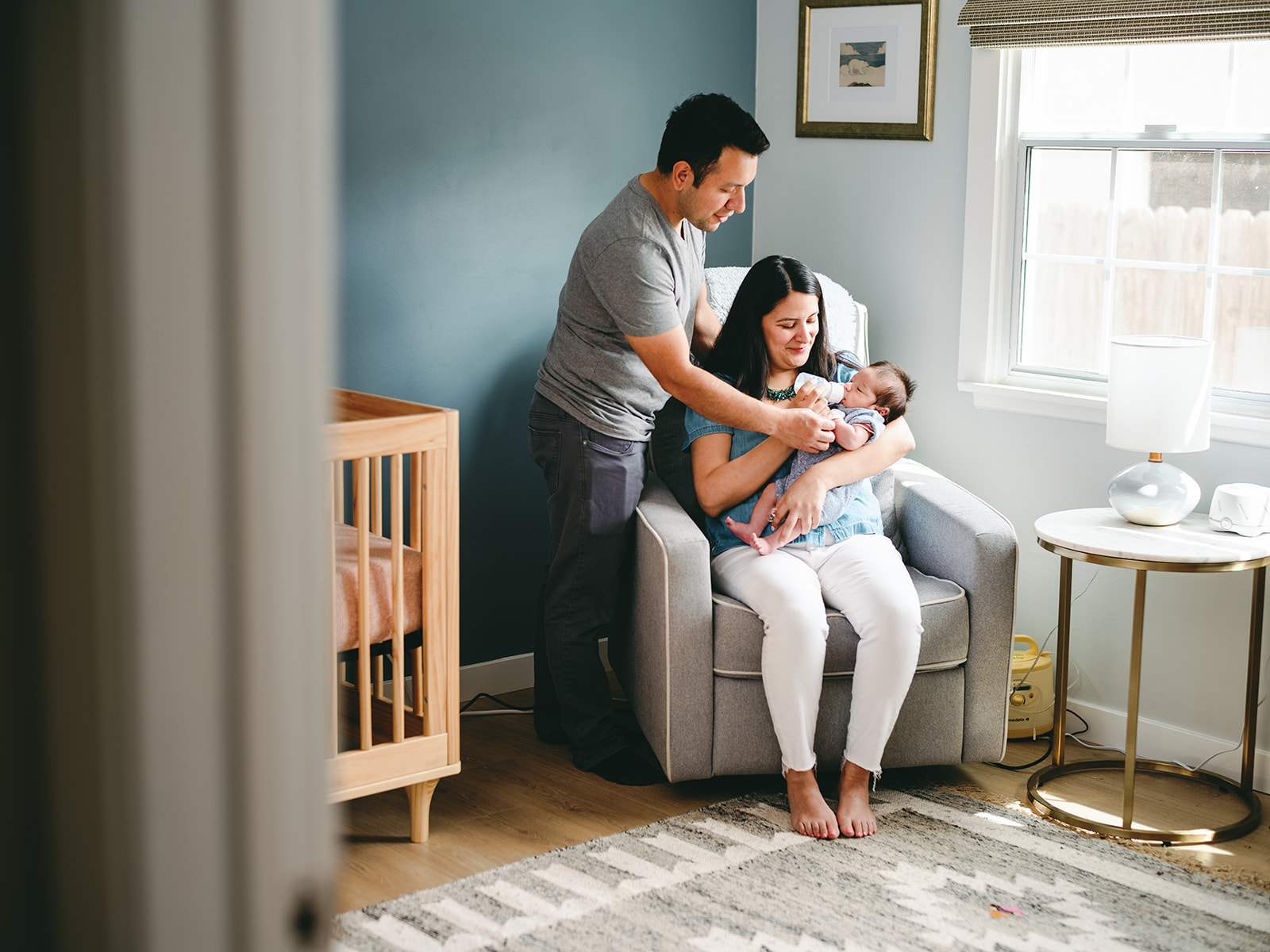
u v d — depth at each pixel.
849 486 2.63
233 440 0.36
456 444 2.28
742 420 2.51
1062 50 2.92
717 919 2.06
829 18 3.33
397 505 2.23
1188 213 2.74
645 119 3.34
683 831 2.41
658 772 2.69
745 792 2.62
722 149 2.33
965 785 2.67
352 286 2.86
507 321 3.15
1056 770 2.71
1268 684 2.64
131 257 0.35
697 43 3.41
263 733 0.37
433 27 2.89
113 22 0.34
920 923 2.05
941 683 2.54
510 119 3.06
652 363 2.46
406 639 2.35
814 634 2.39
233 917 0.38
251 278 0.35
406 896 2.15
